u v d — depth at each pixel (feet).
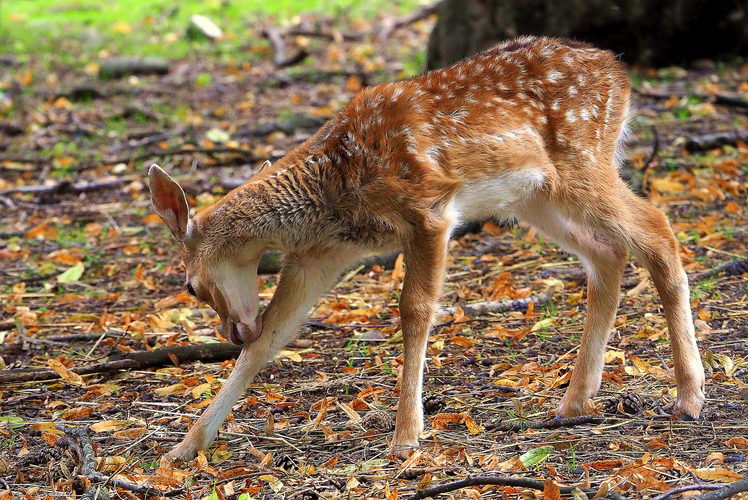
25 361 37.04
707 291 37.81
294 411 31.86
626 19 71.46
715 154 53.83
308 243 29.30
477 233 46.98
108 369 35.50
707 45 73.82
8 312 41.78
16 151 65.05
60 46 93.30
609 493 23.45
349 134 28.48
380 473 26.55
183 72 83.46
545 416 29.94
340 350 36.58
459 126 28.63
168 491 26.35
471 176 28.81
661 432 27.81
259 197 28.89
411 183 27.81
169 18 103.96
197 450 28.99
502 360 34.24
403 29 93.97
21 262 47.88
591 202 29.84
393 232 28.50
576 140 29.86
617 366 32.81
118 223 52.70
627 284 39.47
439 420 29.22
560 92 29.96
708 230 43.21
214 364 36.19
